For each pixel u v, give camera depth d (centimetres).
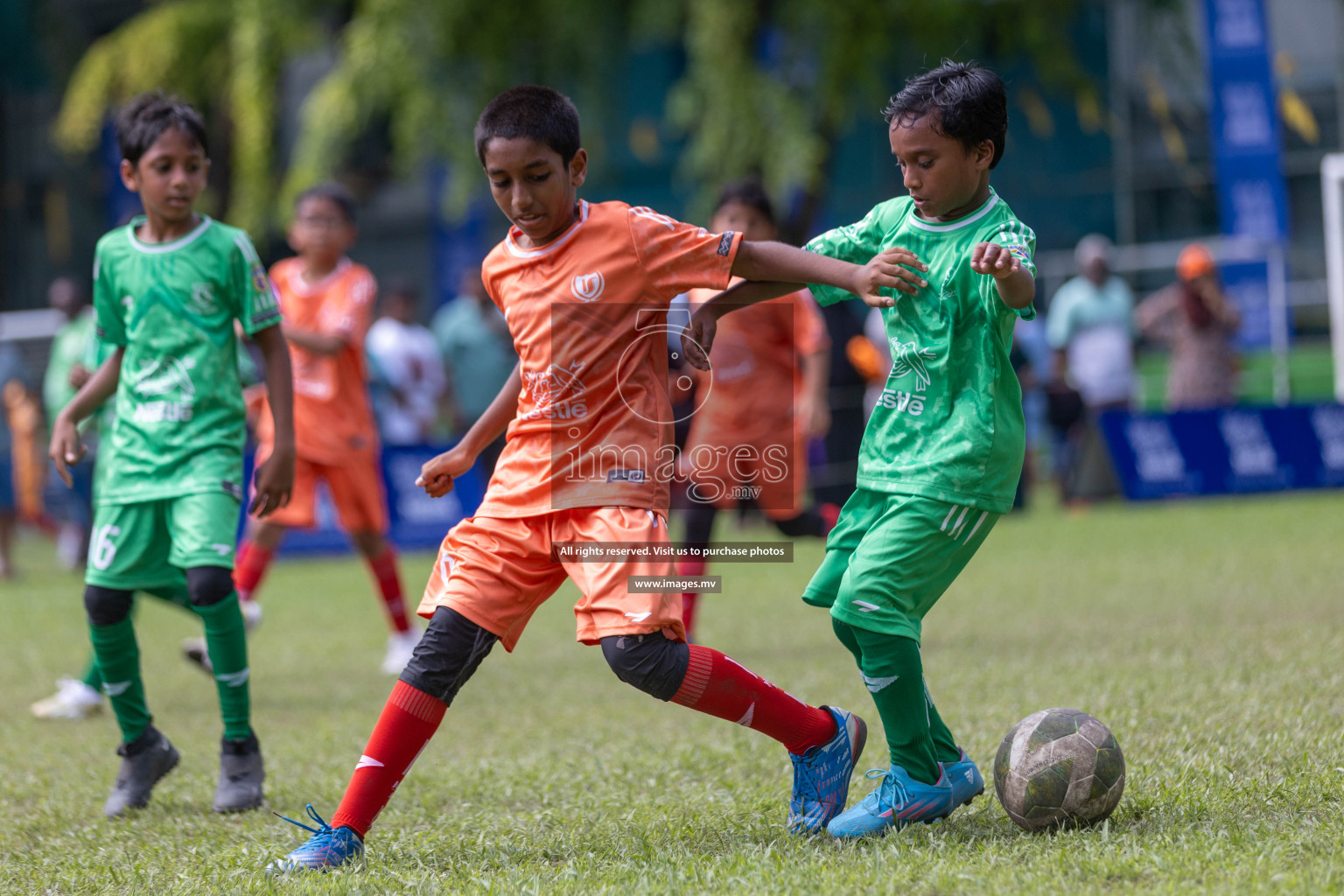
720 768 1470
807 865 1040
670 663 1116
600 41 5891
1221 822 1090
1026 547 3647
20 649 2778
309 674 2375
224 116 6875
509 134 1117
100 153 8725
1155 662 1908
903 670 1138
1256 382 5706
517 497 1160
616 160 8519
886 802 1164
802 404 2538
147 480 1434
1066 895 919
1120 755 1120
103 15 8475
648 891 988
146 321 1448
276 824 1327
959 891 946
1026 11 6066
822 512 2350
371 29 5884
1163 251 7162
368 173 8025
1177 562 3123
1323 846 999
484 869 1121
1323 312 6122
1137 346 5875
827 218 8188
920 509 1133
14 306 8844
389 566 2402
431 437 4794
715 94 5588
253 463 3941
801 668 2092
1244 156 6303
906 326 1162
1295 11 7438
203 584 1396
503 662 2394
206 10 6575
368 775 1149
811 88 5834
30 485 4612
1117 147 7831
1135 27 7581
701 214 5806
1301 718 1461
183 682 2345
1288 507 4262
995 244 1066
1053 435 4775
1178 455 4709
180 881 1109
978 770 1354
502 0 5838
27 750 1783
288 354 1512
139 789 1440
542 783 1444
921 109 1104
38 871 1180
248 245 1476
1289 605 2395
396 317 4622
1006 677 1869
